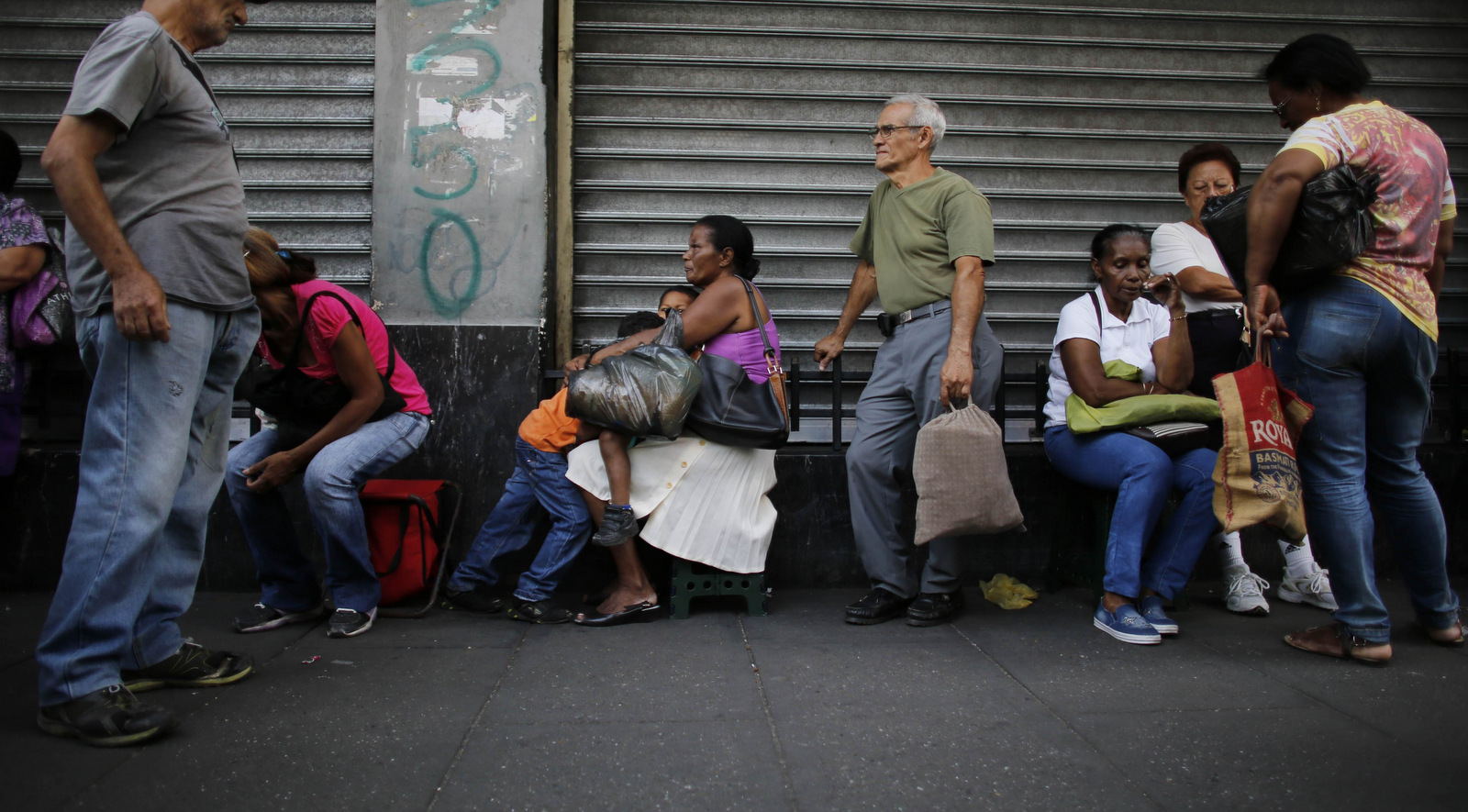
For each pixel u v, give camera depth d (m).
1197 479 3.24
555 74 4.23
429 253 3.92
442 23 3.94
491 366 3.89
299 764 2.09
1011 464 3.93
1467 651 2.97
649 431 3.18
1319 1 4.61
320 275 4.14
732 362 3.35
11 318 3.53
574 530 3.38
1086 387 3.33
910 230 3.37
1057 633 3.21
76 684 2.21
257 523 3.17
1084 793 1.97
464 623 3.37
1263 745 2.22
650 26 4.35
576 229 4.32
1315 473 2.87
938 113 3.43
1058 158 4.52
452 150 3.93
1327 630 2.97
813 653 2.97
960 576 3.37
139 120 2.23
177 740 2.22
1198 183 3.72
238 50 4.15
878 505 3.41
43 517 3.74
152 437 2.27
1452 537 4.07
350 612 3.20
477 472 3.88
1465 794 1.96
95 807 1.87
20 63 4.18
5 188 3.59
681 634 3.21
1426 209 2.76
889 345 3.46
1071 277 4.52
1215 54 4.60
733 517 3.40
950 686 2.65
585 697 2.55
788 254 4.38
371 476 3.27
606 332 4.34
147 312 2.15
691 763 2.11
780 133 4.40
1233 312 3.54
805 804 1.91
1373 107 2.77
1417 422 2.90
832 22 4.44
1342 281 2.76
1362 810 1.89
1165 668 2.81
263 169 4.16
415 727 2.32
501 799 1.93
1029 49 4.51
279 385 3.13
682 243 4.35
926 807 1.90
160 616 2.57
